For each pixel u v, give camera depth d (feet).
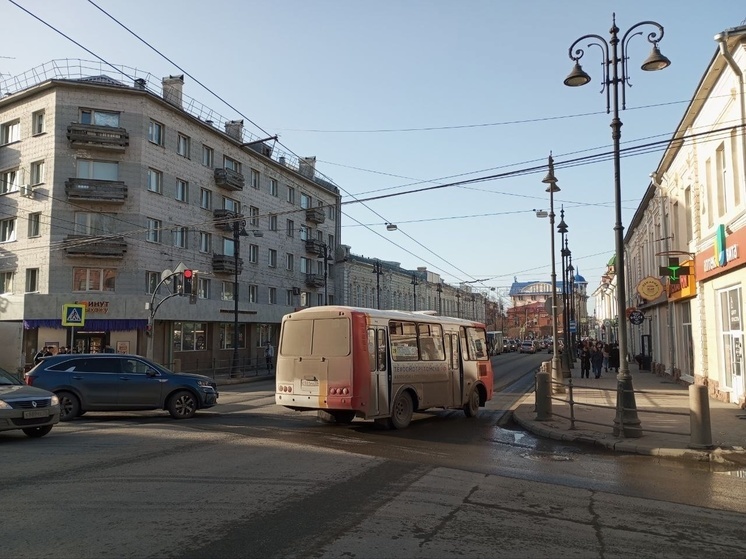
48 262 105.60
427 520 20.57
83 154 107.55
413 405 47.19
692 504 23.75
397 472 28.43
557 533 19.48
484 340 58.08
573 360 146.41
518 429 46.50
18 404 36.78
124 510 21.09
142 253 110.63
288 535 18.60
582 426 44.52
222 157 135.13
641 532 19.81
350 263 191.01
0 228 113.39
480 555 17.25
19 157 110.73
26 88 108.99
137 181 110.22
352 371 41.91
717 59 50.67
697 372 69.21
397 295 227.81
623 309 40.57
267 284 150.30
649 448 35.42
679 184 76.48
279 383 44.80
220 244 132.57
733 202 51.90
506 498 24.02
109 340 108.88
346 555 16.97
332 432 42.60
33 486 24.59
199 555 16.75
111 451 32.99
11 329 85.92
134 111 110.93
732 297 55.83
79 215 107.45
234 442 36.50
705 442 34.81
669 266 68.23
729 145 52.85
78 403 48.75
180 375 51.34
